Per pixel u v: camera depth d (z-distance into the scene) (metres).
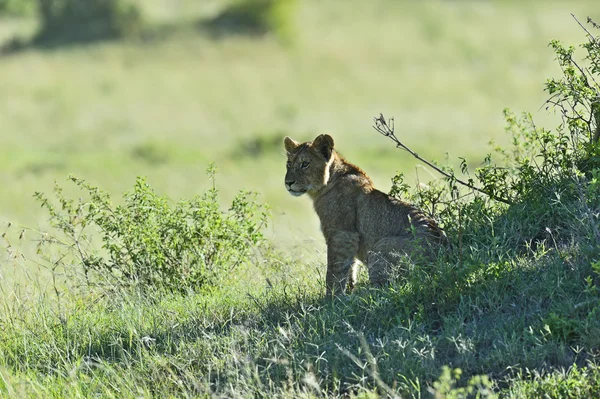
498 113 56.16
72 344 10.89
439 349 9.45
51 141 53.31
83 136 54.66
